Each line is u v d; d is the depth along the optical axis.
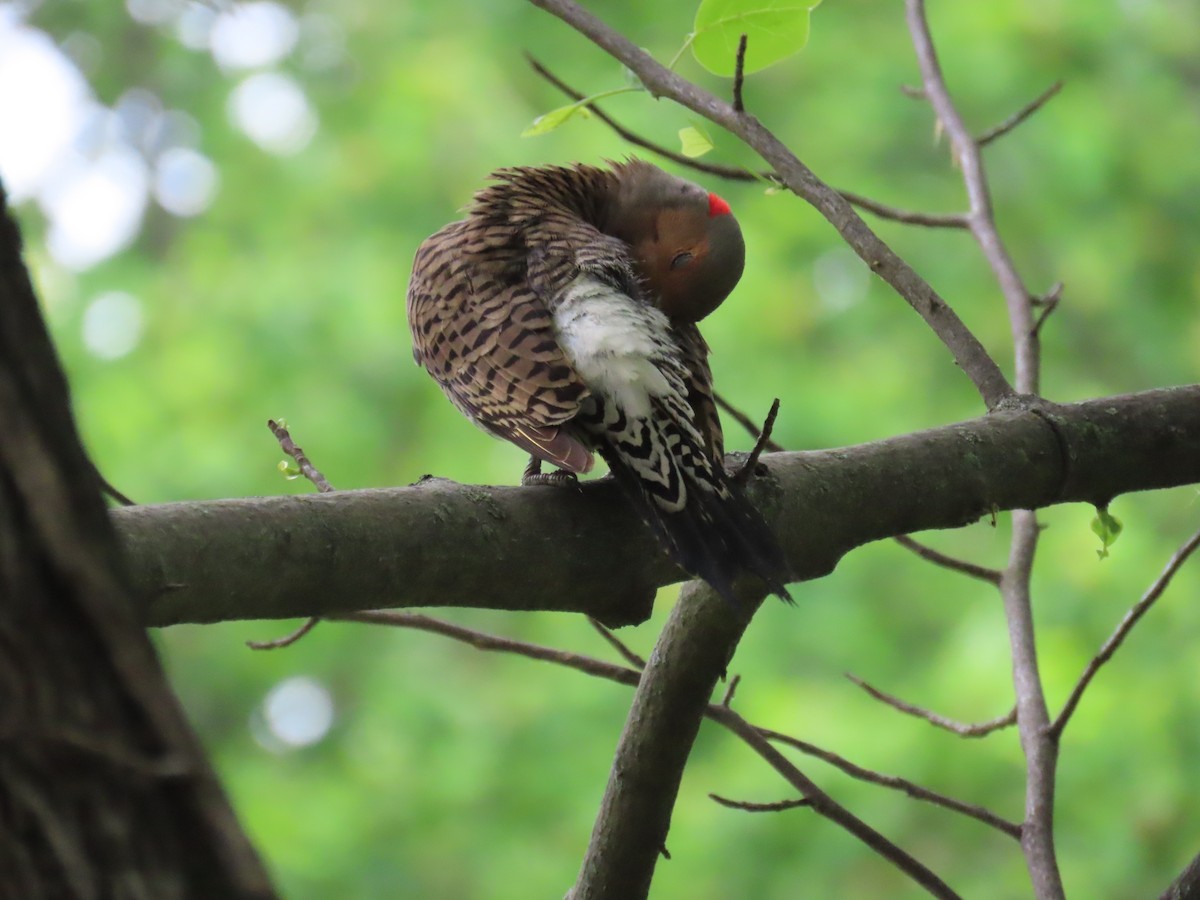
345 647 14.77
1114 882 11.67
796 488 4.77
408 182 15.34
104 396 14.75
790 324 14.52
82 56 17.00
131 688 2.25
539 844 13.08
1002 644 12.30
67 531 2.25
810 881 12.03
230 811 2.28
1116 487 5.09
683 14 15.72
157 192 16.95
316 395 14.54
